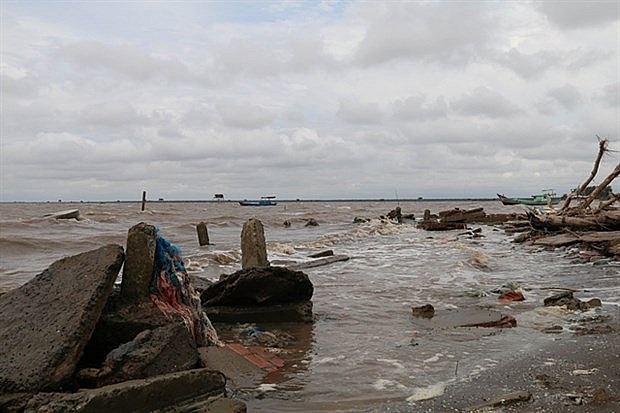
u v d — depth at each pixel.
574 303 11.48
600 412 5.69
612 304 11.71
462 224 41.28
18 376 5.38
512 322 10.09
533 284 14.91
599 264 18.44
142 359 5.92
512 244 27.33
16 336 6.02
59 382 5.50
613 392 6.30
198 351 7.10
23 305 6.62
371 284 15.34
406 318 10.90
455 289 14.32
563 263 19.50
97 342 6.79
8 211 83.94
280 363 7.82
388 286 14.96
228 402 5.89
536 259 20.91
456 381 6.95
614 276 15.95
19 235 32.75
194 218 59.12
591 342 8.55
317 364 7.83
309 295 11.18
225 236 37.19
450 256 22.22
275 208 113.62
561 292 13.28
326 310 11.81
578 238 23.17
